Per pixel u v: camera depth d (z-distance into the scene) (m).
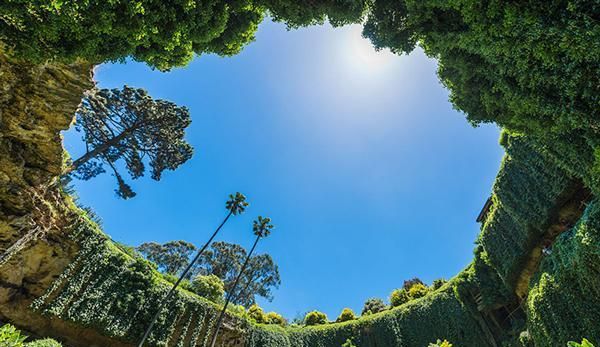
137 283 16.72
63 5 5.04
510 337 19.23
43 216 13.41
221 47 9.15
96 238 15.84
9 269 12.87
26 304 13.34
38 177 12.52
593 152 6.07
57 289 13.97
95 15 5.48
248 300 39.25
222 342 21.41
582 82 5.03
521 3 5.10
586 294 10.62
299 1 8.71
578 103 5.28
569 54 4.88
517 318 19.39
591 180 6.71
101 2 5.43
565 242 11.24
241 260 41.00
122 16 5.84
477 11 5.71
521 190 15.66
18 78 9.19
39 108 10.18
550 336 12.10
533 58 5.56
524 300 17.67
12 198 12.04
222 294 23.48
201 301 19.97
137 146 21.75
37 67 9.08
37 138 11.21
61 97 10.14
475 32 6.02
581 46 4.62
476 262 22.09
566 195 13.40
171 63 8.24
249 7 8.46
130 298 15.94
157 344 16.25
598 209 9.24
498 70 6.62
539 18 4.93
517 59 5.71
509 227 17.11
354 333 26.55
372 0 8.41
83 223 15.52
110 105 20.00
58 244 14.37
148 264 18.39
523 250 16.06
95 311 14.61
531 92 6.04
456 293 23.36
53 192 13.91
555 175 13.56
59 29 5.51
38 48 5.77
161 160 22.30
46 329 13.60
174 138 21.88
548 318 12.22
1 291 12.75
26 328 13.13
